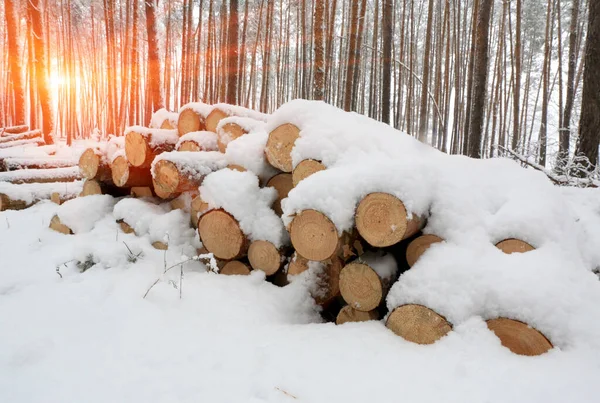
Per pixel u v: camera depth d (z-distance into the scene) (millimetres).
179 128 4375
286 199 2768
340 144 2975
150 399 1629
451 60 24109
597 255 3059
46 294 2650
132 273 3000
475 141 8094
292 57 32094
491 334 2068
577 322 1990
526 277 2154
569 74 14312
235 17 9859
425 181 2580
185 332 2246
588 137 6188
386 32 10070
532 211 2580
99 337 2139
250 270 3217
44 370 1818
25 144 10094
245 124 3838
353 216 2523
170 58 22281
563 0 22281
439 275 2277
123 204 4023
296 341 2205
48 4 23016
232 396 1653
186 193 3914
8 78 23328
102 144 4672
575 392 1616
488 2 7961
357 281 2553
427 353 2037
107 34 20406
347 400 1628
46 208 5320
